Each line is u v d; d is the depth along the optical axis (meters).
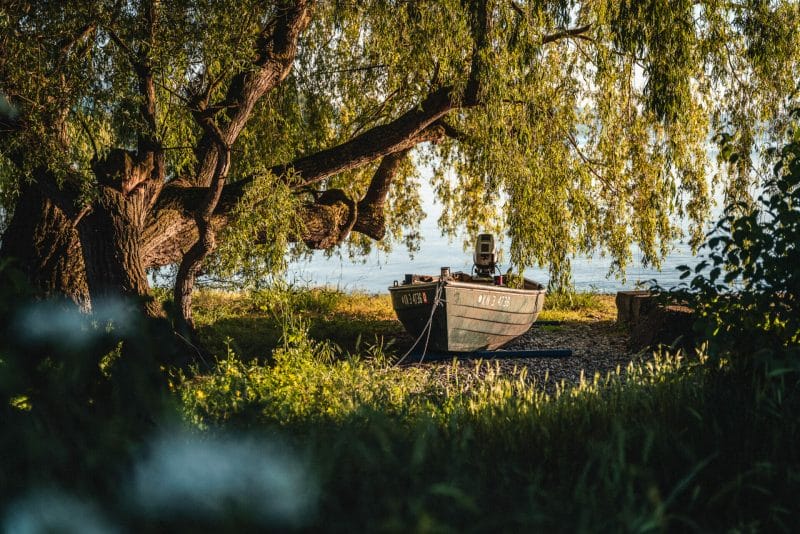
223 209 12.80
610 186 15.33
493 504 2.69
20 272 2.90
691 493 3.13
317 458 2.92
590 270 32.03
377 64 14.76
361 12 13.30
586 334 15.30
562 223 13.88
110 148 10.98
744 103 13.69
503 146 12.73
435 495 2.62
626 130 14.40
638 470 3.01
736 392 4.40
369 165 18.70
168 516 2.46
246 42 10.34
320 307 18.88
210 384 6.80
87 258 10.70
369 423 3.98
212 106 11.32
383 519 2.41
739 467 3.29
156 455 2.65
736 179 13.84
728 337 4.84
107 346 2.93
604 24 12.20
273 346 13.06
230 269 12.67
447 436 3.83
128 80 9.99
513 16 11.80
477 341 13.25
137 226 10.88
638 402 4.86
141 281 10.78
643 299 14.75
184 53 9.87
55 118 9.93
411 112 13.45
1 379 2.62
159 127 11.56
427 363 12.46
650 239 15.12
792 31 13.06
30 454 2.46
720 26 13.05
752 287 5.01
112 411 2.78
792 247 4.75
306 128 15.45
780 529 2.82
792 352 4.07
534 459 3.77
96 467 2.51
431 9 11.57
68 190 10.41
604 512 2.65
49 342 2.83
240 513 2.36
